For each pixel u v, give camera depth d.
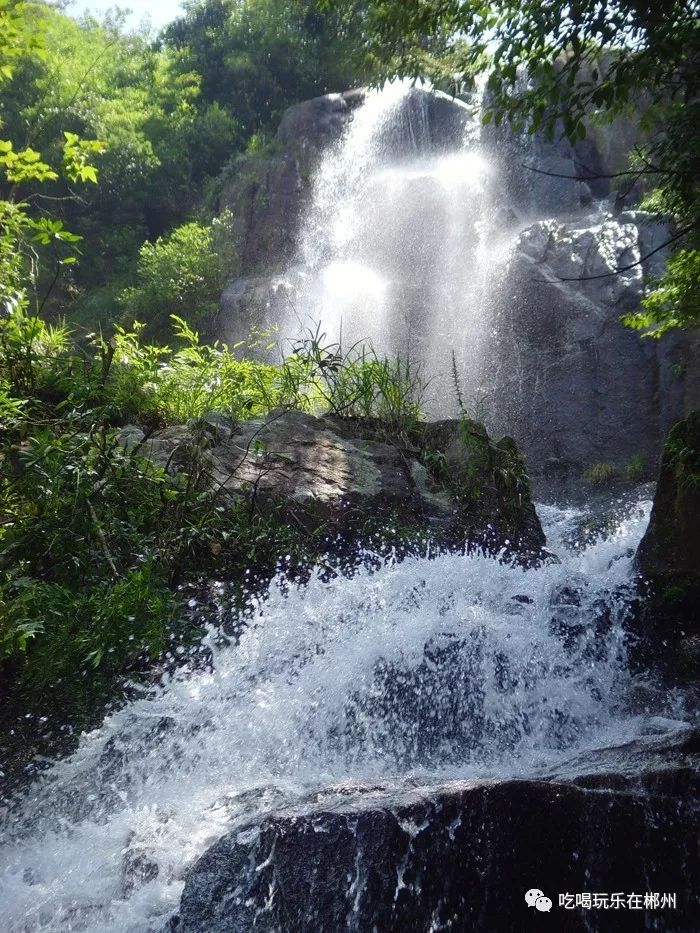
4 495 5.21
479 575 6.02
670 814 3.37
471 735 5.02
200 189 29.88
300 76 31.89
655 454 16.59
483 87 22.02
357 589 5.70
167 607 4.92
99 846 3.75
